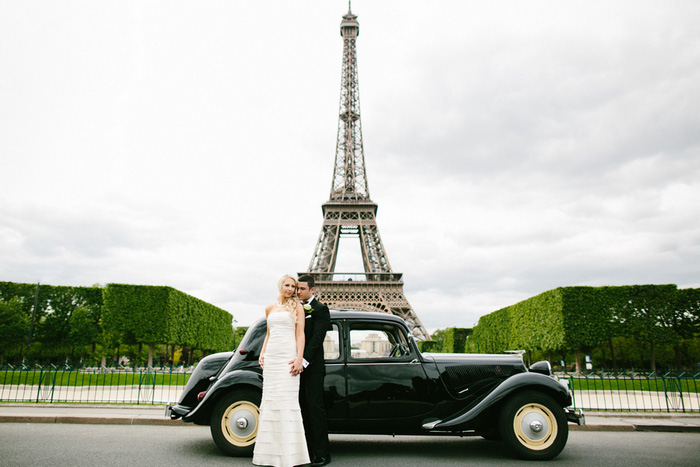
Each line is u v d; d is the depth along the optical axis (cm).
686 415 1811
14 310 6619
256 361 1061
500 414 1038
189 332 6812
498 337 7775
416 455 1073
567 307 5872
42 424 1494
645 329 5825
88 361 6956
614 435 1438
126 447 1099
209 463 942
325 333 929
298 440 816
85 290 7188
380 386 1051
